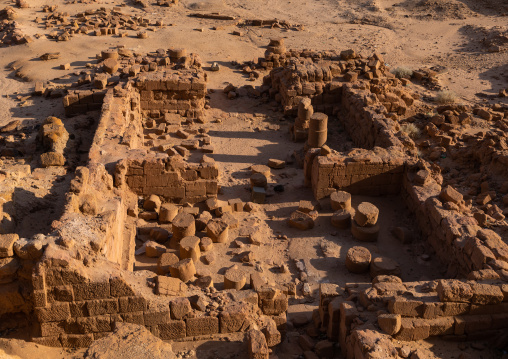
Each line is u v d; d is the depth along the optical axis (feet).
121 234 45.78
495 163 61.93
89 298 32.78
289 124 73.61
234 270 41.50
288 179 61.41
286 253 48.21
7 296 33.68
